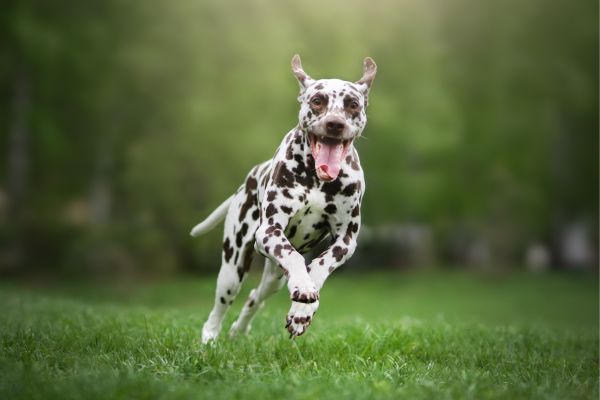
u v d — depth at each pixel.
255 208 5.71
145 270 20.84
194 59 20.52
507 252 26.39
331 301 17.72
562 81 25.48
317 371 4.73
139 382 4.02
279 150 5.28
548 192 26.86
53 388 3.88
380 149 22.95
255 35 20.83
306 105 4.99
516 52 25.50
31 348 4.95
